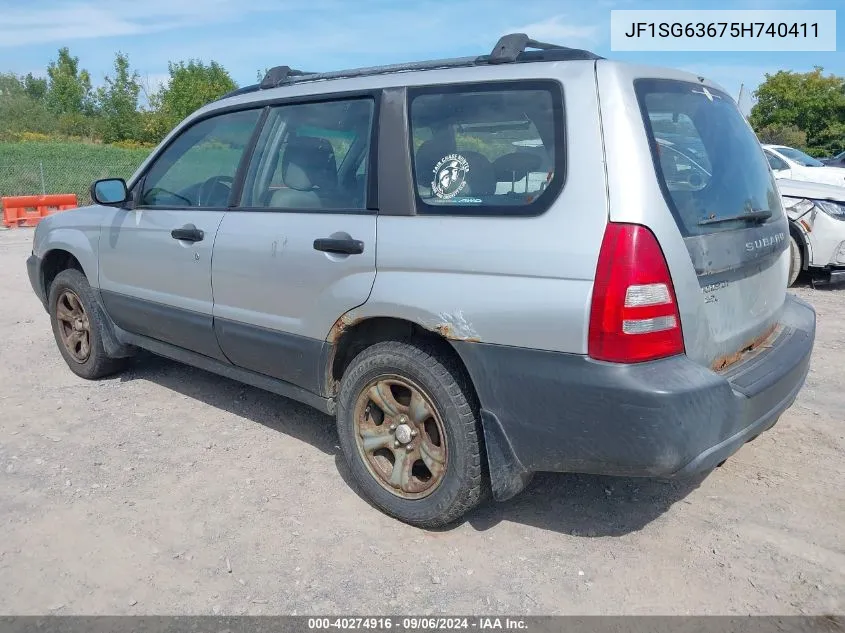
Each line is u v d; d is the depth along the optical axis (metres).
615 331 2.46
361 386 3.23
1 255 10.99
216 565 2.91
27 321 6.79
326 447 3.96
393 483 3.19
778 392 2.92
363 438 3.29
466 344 2.79
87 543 3.04
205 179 4.07
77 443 4.00
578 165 2.60
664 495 3.44
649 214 2.50
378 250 3.05
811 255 7.76
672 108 2.85
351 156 3.31
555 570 2.87
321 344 3.35
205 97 50.94
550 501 3.40
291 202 3.52
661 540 3.07
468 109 2.96
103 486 3.52
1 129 47.47
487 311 2.72
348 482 3.58
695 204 2.71
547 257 2.60
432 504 3.04
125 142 49.00
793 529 3.12
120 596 2.72
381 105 3.21
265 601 2.70
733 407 2.62
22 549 3.00
